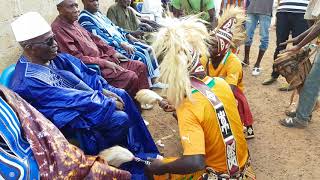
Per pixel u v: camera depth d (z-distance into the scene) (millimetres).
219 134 1899
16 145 1785
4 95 1911
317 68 3518
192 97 1836
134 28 5062
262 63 6070
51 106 2475
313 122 4008
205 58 2332
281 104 4465
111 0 6031
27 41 2469
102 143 2664
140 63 3910
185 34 1852
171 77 1801
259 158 3338
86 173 1947
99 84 3078
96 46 3830
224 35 2744
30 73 2502
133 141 2924
